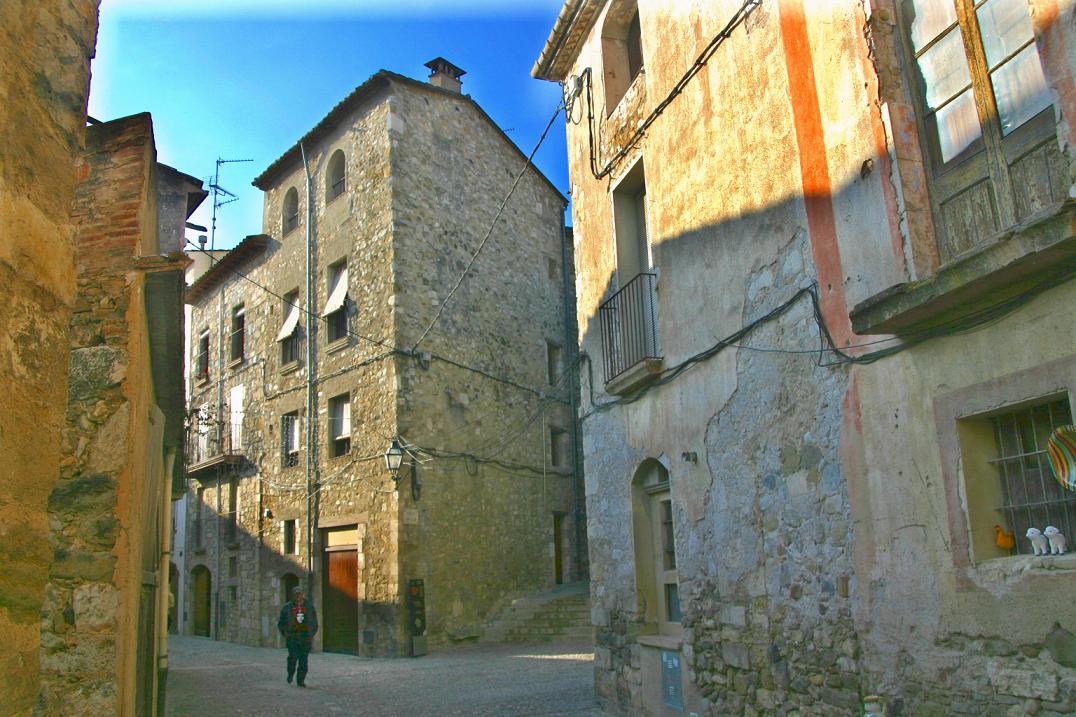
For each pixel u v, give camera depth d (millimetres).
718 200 7059
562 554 19625
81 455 5219
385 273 16828
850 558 5309
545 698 9719
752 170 6566
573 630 16156
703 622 7051
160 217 8766
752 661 6309
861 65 5285
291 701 10562
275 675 13406
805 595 5742
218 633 21281
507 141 20672
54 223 2553
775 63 6297
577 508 20188
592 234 9742
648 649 8008
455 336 17625
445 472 16703
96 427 5281
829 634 5477
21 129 2408
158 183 8773
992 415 4445
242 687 11961
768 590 6168
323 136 19500
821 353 5645
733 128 6855
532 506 18766
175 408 7641
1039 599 4008
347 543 16938
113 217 5691
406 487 15844
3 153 2311
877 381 5125
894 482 4957
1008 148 4387
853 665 5230
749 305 6555
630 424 8594
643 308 8430
